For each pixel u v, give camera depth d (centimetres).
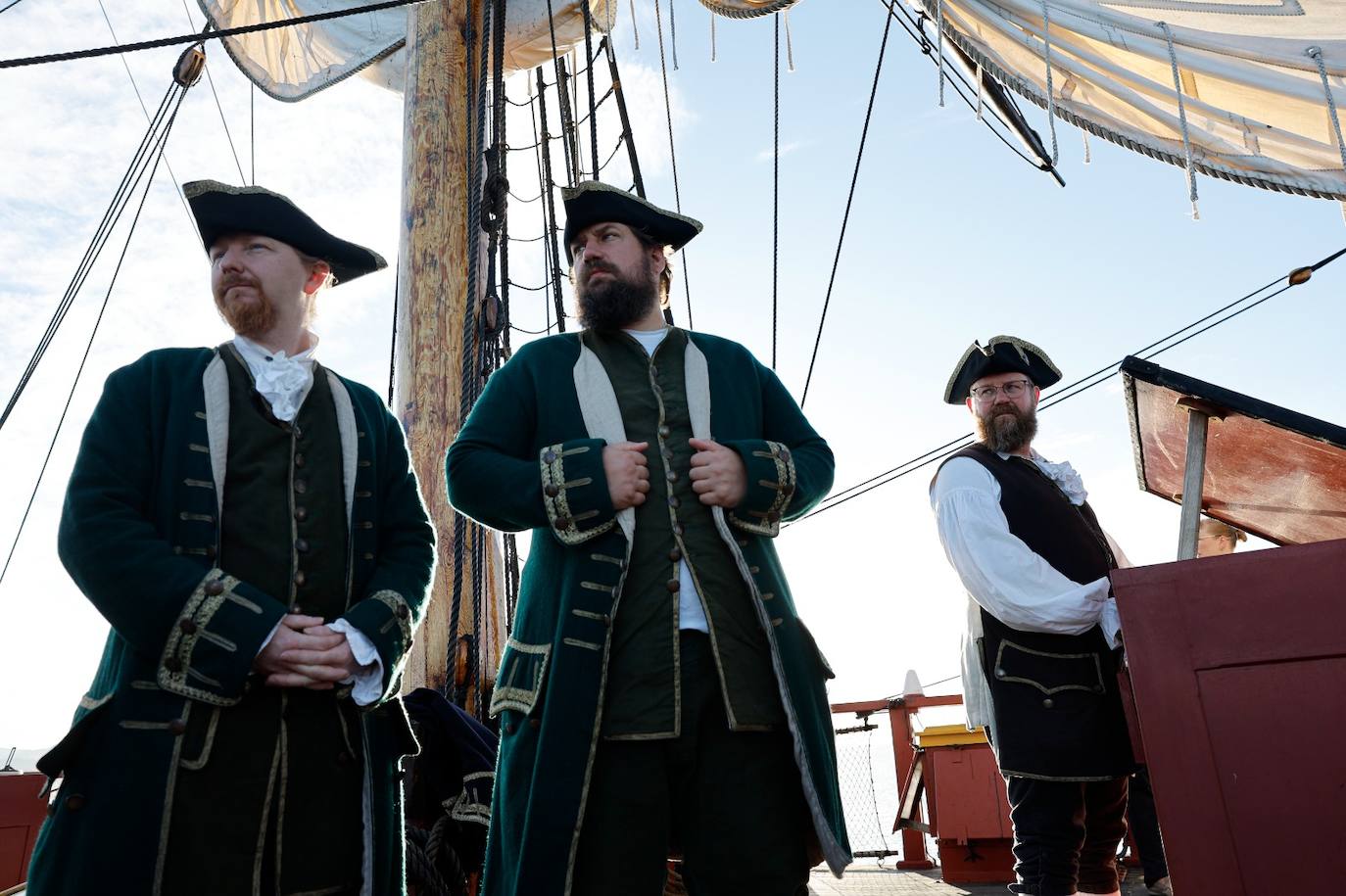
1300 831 212
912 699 638
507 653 233
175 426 213
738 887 212
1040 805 306
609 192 268
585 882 207
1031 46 507
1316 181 462
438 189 482
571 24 701
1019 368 366
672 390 253
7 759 523
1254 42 446
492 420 249
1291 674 221
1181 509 272
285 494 218
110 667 202
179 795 189
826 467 258
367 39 700
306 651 200
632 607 223
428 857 310
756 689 222
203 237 243
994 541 325
